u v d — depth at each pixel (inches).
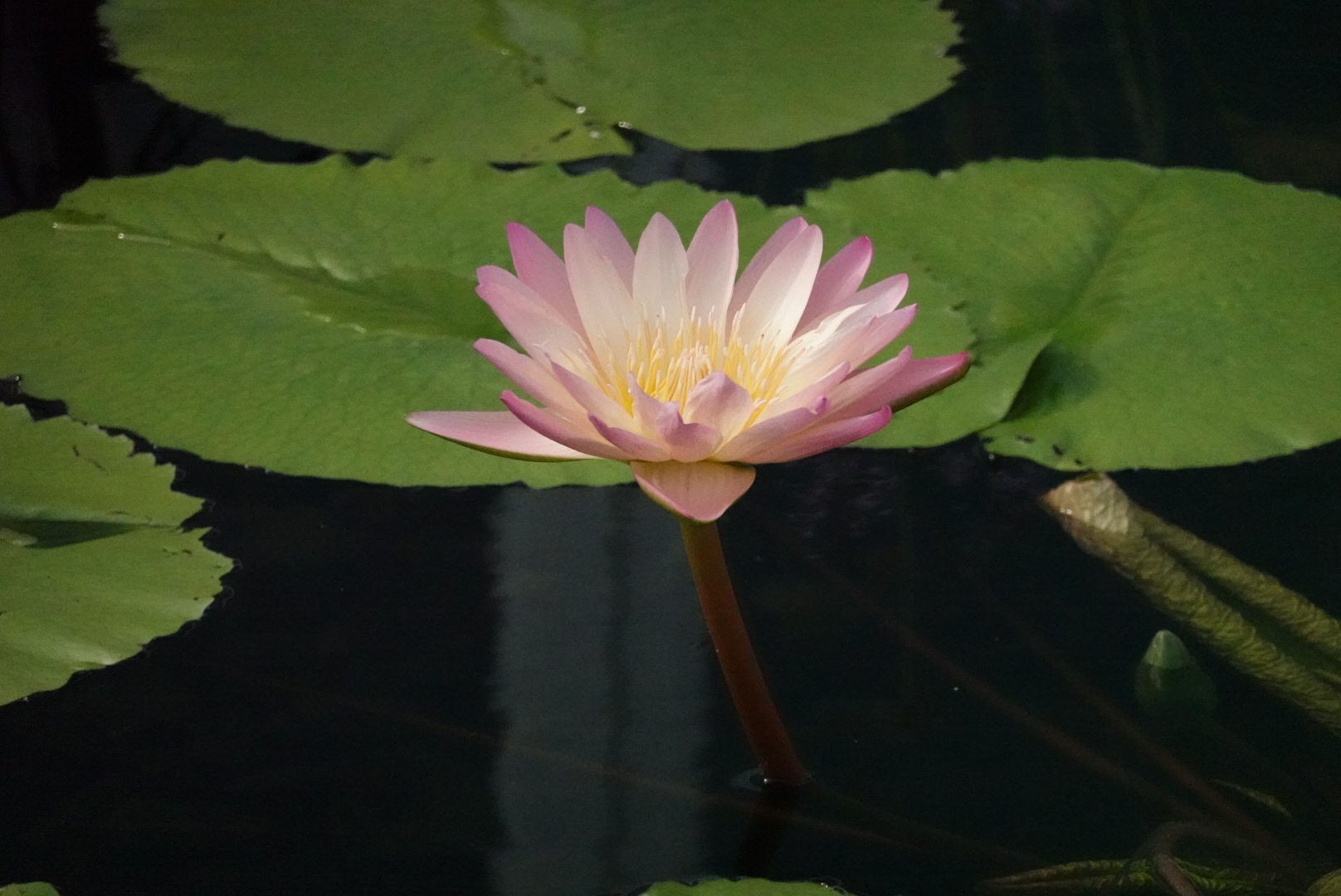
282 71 78.7
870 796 68.7
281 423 71.7
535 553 71.5
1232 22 81.7
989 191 75.9
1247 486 72.1
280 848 68.0
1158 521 71.3
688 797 68.7
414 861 67.9
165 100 78.7
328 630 70.3
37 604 69.4
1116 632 70.3
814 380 67.6
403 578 71.0
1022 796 68.6
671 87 78.9
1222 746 69.0
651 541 71.7
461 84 78.6
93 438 71.5
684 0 81.4
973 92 79.8
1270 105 79.0
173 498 71.0
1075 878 67.7
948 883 67.7
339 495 72.2
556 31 80.4
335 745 69.1
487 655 70.1
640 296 68.1
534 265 68.1
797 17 81.0
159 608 69.6
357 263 74.2
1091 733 69.2
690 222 74.9
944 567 71.2
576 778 68.8
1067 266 74.4
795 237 68.2
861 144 78.2
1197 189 75.7
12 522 70.4
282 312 73.3
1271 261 74.2
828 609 70.7
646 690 69.8
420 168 76.0
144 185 75.5
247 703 69.5
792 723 69.4
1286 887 67.6
